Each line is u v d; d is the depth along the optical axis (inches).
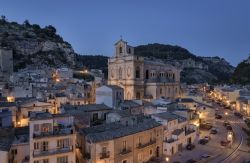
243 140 3481.8
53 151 1910.7
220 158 2758.4
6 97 3553.2
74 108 3129.9
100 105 3425.2
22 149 1955.0
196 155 2822.3
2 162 1737.2
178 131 3046.3
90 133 2199.8
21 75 6697.8
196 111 4202.8
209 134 3705.7
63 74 7342.5
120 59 5182.1
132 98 4879.4
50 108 3189.0
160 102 4097.0
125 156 2288.4
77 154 2201.0
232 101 6510.8
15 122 2704.2
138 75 5014.8
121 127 2485.2
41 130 1908.2
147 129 2576.3
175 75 5856.3
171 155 2797.7
